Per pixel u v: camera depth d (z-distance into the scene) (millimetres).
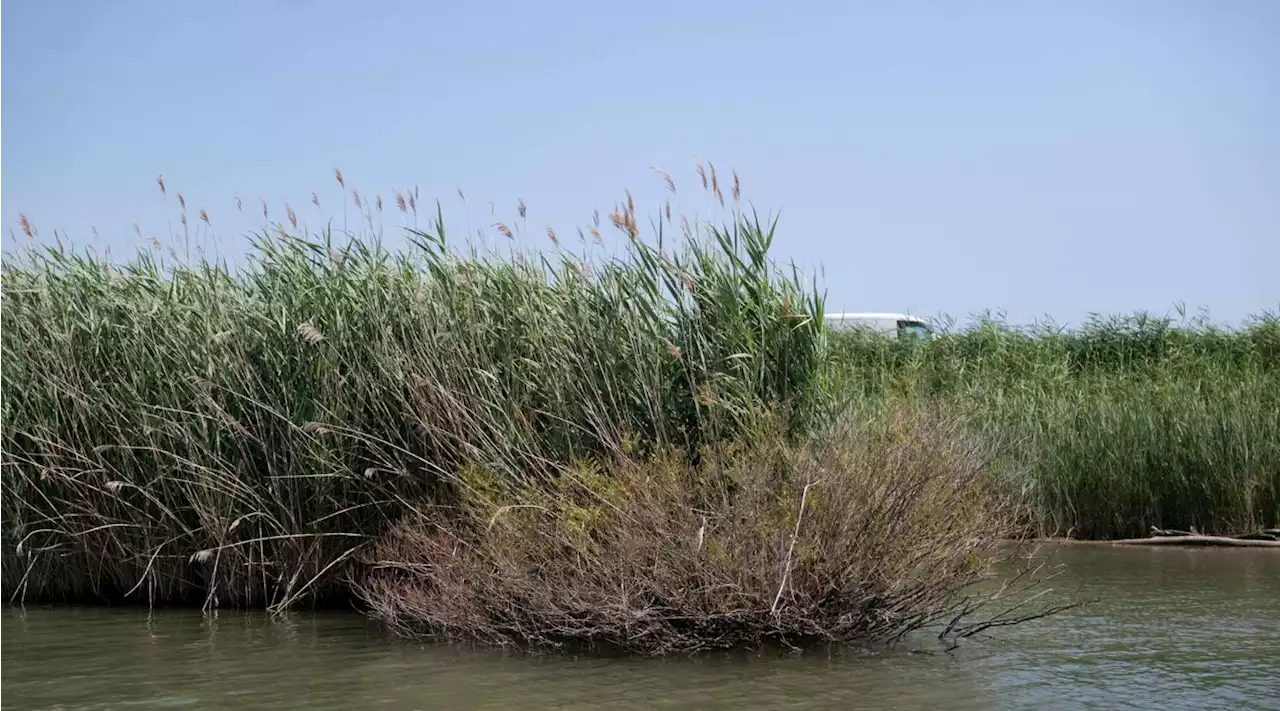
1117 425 16328
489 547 9641
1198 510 15828
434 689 8109
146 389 11523
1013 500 13508
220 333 11211
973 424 15758
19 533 11680
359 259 11602
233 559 11352
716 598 8969
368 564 11117
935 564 9336
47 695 8117
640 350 10938
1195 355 21406
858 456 9422
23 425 11727
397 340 11375
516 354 11180
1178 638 9508
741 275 11148
